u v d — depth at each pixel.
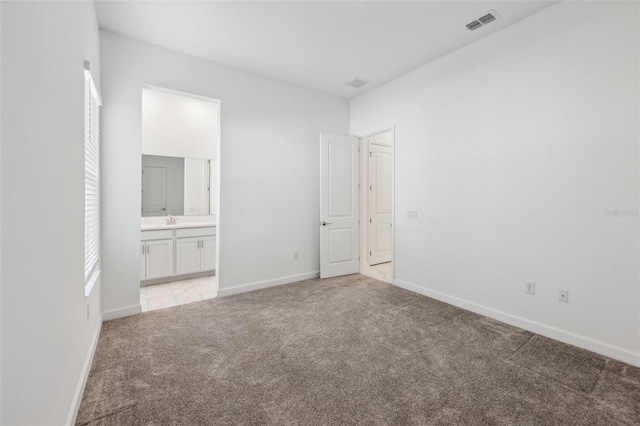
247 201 3.68
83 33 1.84
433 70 3.37
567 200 2.34
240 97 3.59
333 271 4.36
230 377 1.90
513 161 2.67
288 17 2.58
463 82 3.07
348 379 1.88
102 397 1.69
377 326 2.67
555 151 2.40
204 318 2.85
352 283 4.04
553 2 2.37
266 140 3.81
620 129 2.08
